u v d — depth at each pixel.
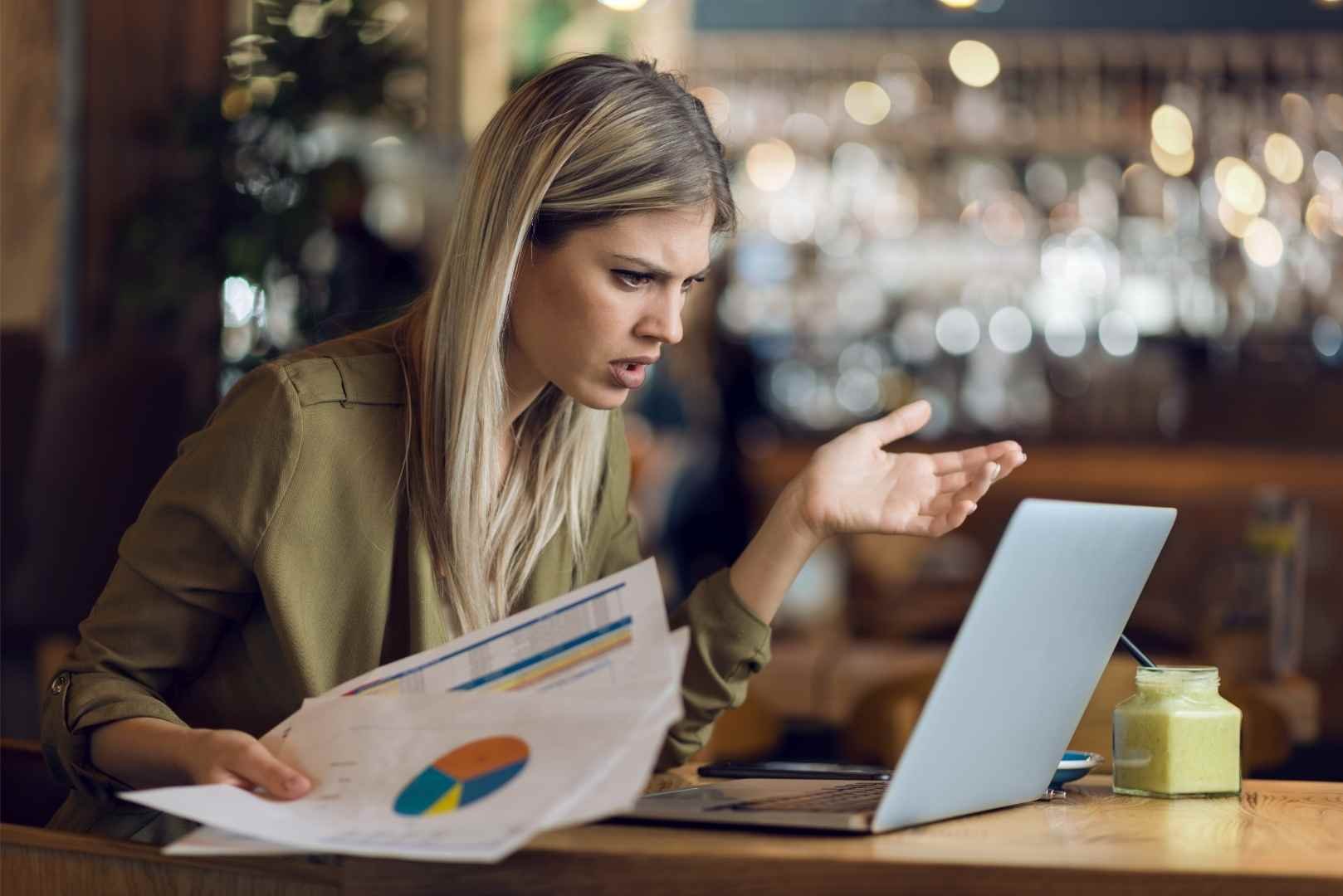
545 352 1.62
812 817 1.23
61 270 5.45
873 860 1.12
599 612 1.28
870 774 1.57
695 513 7.17
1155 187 8.19
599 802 1.09
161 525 1.59
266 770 1.25
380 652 1.61
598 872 1.15
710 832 1.24
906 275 8.48
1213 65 8.22
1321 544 5.48
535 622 1.30
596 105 1.58
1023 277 8.34
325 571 1.59
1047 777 1.47
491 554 1.74
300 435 1.57
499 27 7.00
